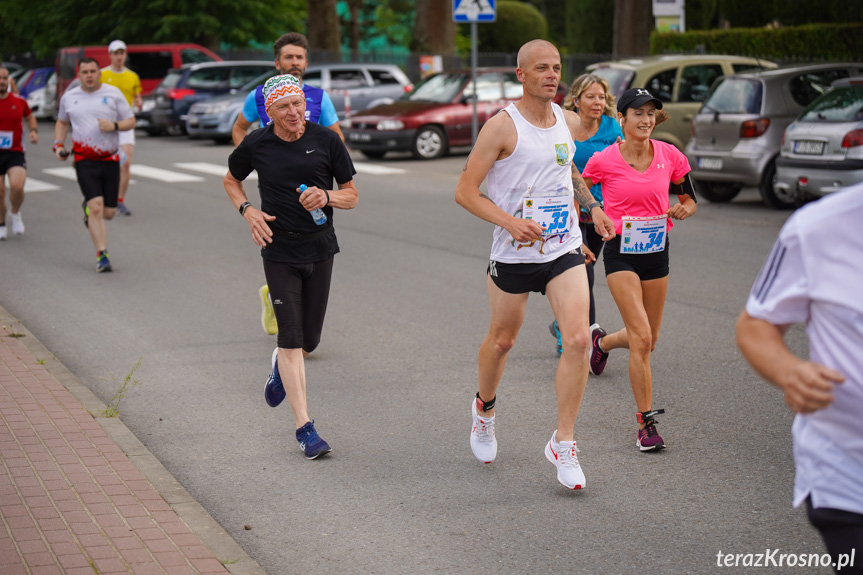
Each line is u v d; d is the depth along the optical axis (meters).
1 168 11.86
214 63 28.81
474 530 4.29
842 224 2.36
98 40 39.66
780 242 2.45
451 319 8.09
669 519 4.35
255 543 4.22
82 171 10.04
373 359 6.99
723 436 5.37
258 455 5.25
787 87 13.73
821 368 2.33
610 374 6.58
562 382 4.56
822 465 2.48
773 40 23.97
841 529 2.46
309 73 26.77
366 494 4.71
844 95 12.30
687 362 6.77
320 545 4.19
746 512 4.39
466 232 12.43
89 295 9.09
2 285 9.52
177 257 10.91
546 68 4.46
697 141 14.38
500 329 4.74
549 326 7.85
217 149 24.55
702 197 15.02
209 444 5.42
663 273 5.34
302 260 5.24
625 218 5.21
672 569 3.88
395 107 21.94
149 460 5.01
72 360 7.05
